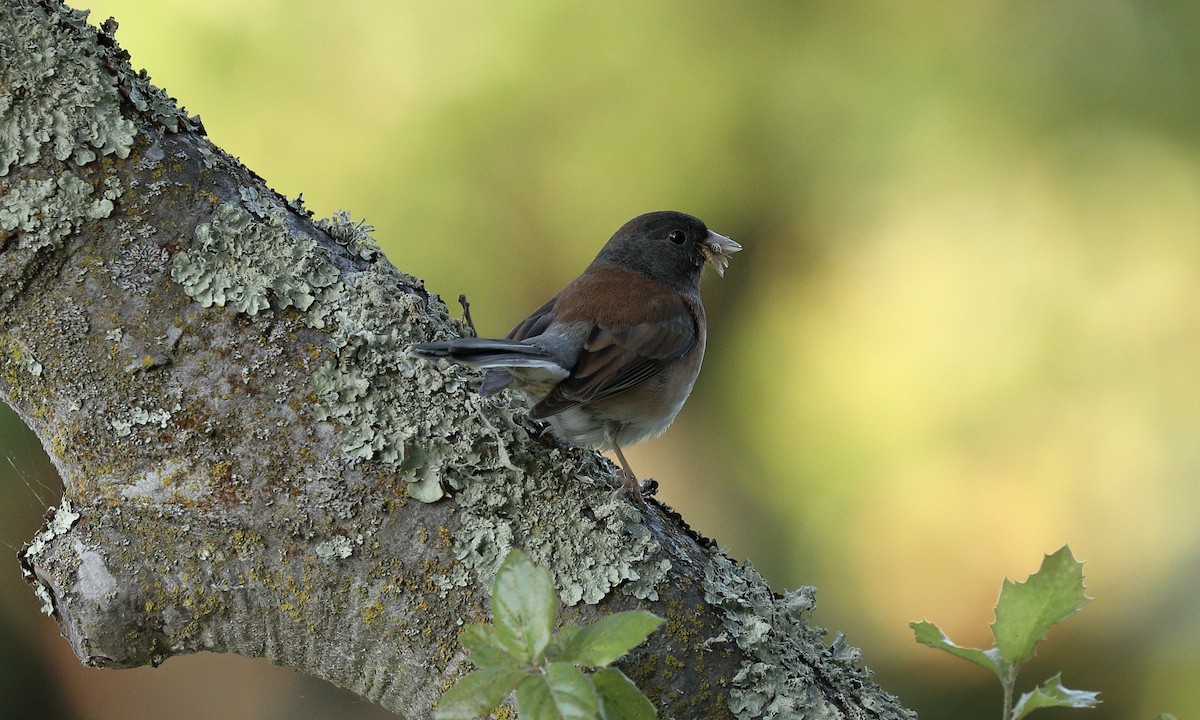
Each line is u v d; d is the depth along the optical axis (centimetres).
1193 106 1153
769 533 1133
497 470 498
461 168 1120
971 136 1148
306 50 1099
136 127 497
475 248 1123
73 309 475
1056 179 1151
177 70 1073
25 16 490
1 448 903
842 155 1159
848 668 551
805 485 1132
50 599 496
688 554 529
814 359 1152
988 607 1088
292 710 1062
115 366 475
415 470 487
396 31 1109
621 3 1141
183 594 480
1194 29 1154
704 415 1173
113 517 478
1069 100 1156
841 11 1167
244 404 480
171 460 476
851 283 1161
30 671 1011
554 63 1129
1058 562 363
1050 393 1131
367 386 491
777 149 1154
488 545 486
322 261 512
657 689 487
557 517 498
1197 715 1058
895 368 1133
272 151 1095
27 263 472
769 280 1179
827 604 1105
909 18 1168
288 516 476
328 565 478
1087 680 1091
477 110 1120
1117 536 1113
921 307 1143
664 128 1141
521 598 347
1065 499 1108
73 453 480
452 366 515
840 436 1147
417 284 562
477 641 356
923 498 1121
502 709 460
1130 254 1137
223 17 1080
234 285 490
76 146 482
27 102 481
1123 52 1156
